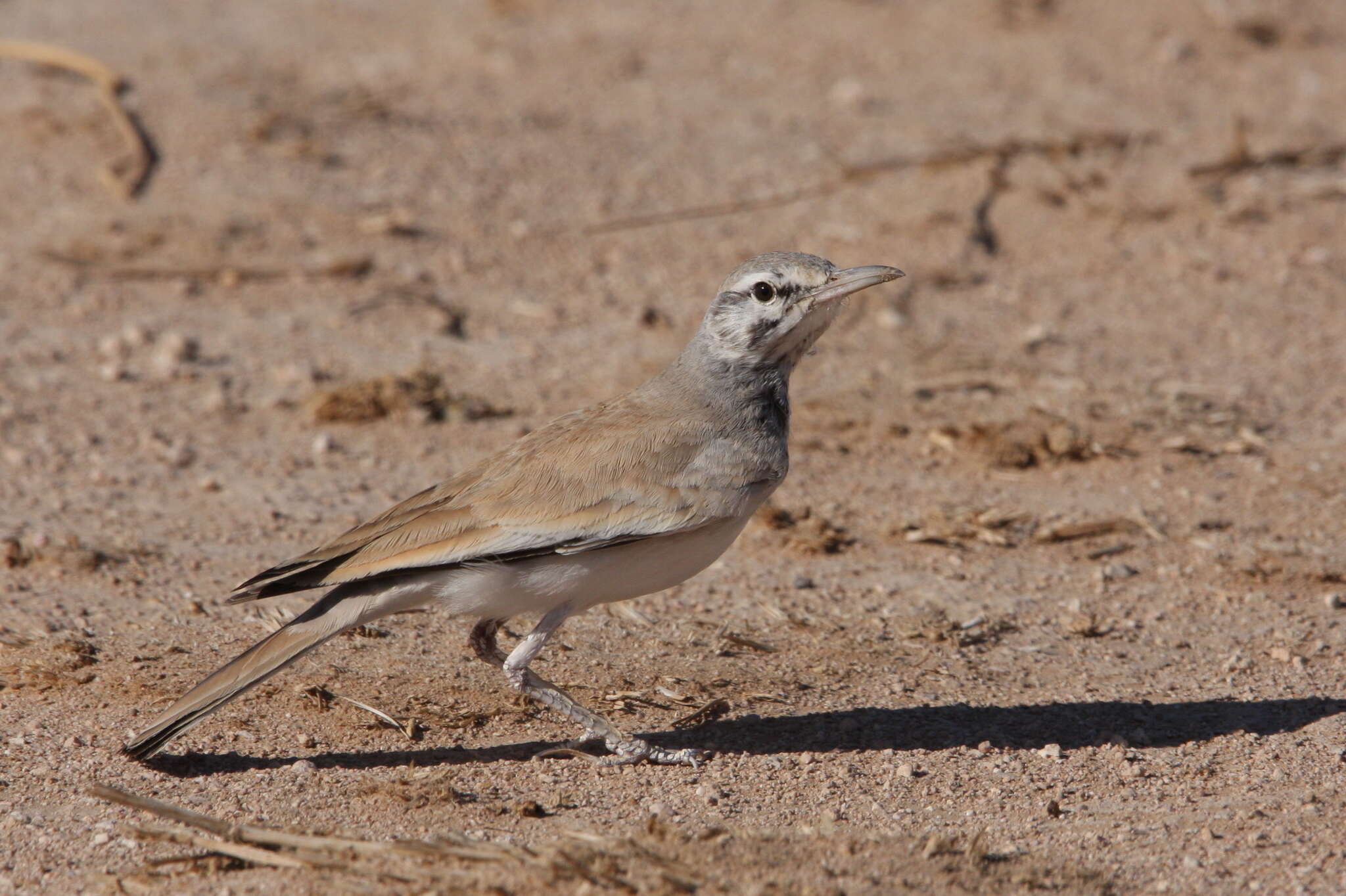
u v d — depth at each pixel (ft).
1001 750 50.42
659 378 52.85
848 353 91.09
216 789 46.75
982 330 94.27
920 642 59.62
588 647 58.65
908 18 157.38
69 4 166.71
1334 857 42.88
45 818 44.70
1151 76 138.31
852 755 49.96
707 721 52.65
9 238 105.19
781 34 153.69
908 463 77.41
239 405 83.56
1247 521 70.38
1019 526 70.54
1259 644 59.31
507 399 84.48
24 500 71.10
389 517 47.85
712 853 42.04
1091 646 59.52
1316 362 89.20
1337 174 116.16
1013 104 132.05
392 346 91.81
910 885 40.65
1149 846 43.78
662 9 162.91
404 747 50.24
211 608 60.85
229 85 136.87
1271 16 154.40
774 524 70.23
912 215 110.32
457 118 131.03
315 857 41.88
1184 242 105.91
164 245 104.88
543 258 105.50
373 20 160.66
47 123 125.59
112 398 83.97
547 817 45.21
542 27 157.69
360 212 110.83
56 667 54.70
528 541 46.68
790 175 118.73
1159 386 85.92
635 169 120.67
